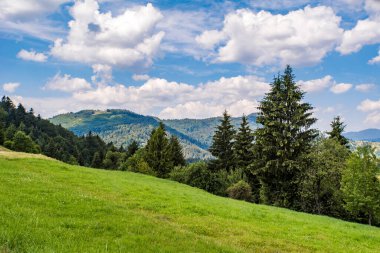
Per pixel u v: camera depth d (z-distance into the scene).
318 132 57.19
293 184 55.34
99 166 169.50
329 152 54.12
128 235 11.91
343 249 18.14
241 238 17.22
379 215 41.41
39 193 17.16
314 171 52.75
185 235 13.65
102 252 9.52
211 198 33.34
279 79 60.12
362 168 42.00
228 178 66.62
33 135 193.00
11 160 34.00
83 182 27.53
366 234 23.44
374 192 41.41
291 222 24.83
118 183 30.31
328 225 26.03
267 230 20.27
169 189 34.06
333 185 52.50
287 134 54.25
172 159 98.81
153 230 13.23
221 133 79.75
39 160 36.19
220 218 21.84
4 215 11.44
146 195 25.89
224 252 12.38
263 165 58.22
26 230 10.17
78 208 14.98
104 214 14.72
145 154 93.25
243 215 24.38
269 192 57.50
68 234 10.70
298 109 56.62
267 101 60.12
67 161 169.38
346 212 52.69
